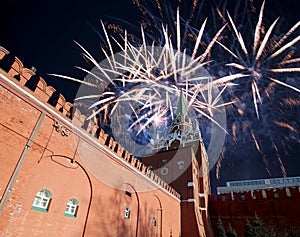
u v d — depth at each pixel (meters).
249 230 21.84
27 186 8.53
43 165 9.41
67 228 10.16
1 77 7.95
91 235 11.40
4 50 8.26
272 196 29.41
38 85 9.62
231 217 29.95
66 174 10.62
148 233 17.42
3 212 7.46
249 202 30.28
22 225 8.12
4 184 7.64
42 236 8.88
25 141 8.67
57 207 9.85
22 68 8.95
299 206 26.95
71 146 11.01
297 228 25.30
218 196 33.00
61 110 10.85
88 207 11.73
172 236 21.95
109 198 13.35
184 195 27.00
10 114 8.20
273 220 27.33
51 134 9.95
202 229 26.27
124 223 14.47
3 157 7.73
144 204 17.58
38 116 9.45
